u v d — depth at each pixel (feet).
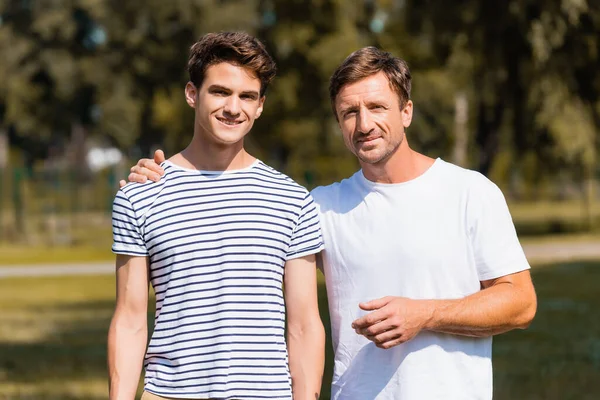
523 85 94.07
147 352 16.66
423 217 17.22
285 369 16.52
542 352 46.34
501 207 17.39
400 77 17.11
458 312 16.58
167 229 16.46
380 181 17.48
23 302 73.15
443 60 103.19
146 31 201.05
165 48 199.11
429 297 17.12
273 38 161.38
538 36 78.64
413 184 17.34
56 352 48.96
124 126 213.25
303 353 17.06
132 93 214.07
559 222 148.77
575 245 111.96
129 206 16.62
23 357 47.44
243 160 16.96
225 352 16.15
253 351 16.24
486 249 17.17
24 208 146.30
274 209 16.67
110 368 16.75
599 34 80.74
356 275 17.39
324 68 157.17
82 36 225.97
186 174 16.75
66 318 63.21
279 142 176.04
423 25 98.27
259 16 179.32
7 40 216.95
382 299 16.40
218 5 182.60
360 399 17.24
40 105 228.63
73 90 221.66
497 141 114.42
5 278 94.12
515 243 17.39
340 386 17.56
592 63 87.35
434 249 17.11
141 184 16.76
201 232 16.43
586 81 92.68
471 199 17.24
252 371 16.20
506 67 92.17
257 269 16.38
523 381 39.22
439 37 97.25
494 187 17.47
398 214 17.25
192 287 16.33
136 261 16.72
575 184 171.32
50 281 90.38
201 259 16.37
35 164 256.93
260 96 16.87
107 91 215.92
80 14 223.92
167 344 16.37
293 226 16.80
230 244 16.38
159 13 189.78
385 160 17.29
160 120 180.14
